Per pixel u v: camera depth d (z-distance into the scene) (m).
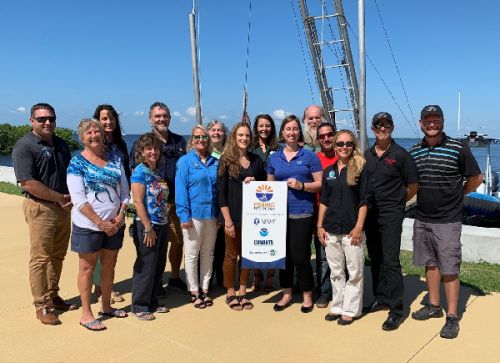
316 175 4.71
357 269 4.38
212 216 4.82
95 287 5.14
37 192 4.21
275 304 4.88
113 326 4.35
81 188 4.13
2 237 7.88
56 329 4.28
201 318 4.56
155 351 3.86
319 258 5.09
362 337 4.12
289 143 4.76
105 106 4.89
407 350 3.87
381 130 4.32
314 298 5.12
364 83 6.95
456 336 4.11
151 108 5.14
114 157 4.45
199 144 4.75
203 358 3.74
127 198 4.46
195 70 8.60
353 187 4.34
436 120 4.23
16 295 5.13
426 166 4.34
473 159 4.23
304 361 3.69
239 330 4.27
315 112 5.39
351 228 4.36
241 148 4.77
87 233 4.17
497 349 3.88
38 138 4.31
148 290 4.55
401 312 4.39
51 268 4.69
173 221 5.27
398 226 4.38
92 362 3.68
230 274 4.88
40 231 4.33
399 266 4.39
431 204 4.35
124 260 6.60
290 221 4.70
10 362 3.67
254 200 4.68
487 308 4.74
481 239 6.30
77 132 4.27
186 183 4.73
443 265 4.29
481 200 9.23
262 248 4.70
